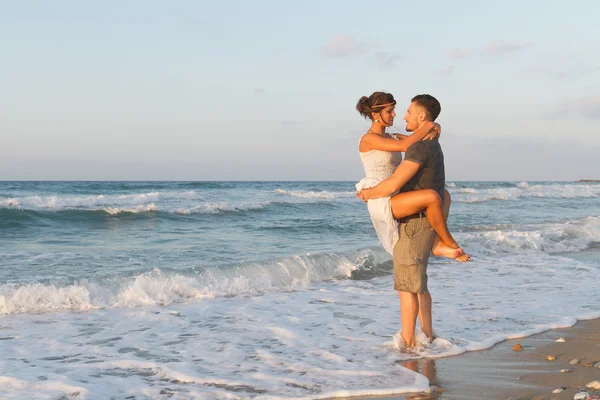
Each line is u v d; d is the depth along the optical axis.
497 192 37.25
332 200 25.78
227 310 6.10
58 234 13.68
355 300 6.71
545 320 5.55
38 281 6.52
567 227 14.48
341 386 3.62
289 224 16.41
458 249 4.31
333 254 9.00
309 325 5.40
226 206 20.27
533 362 4.16
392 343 4.66
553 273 8.67
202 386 3.67
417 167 4.12
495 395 3.43
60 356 4.38
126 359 4.28
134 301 6.41
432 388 3.58
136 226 15.86
